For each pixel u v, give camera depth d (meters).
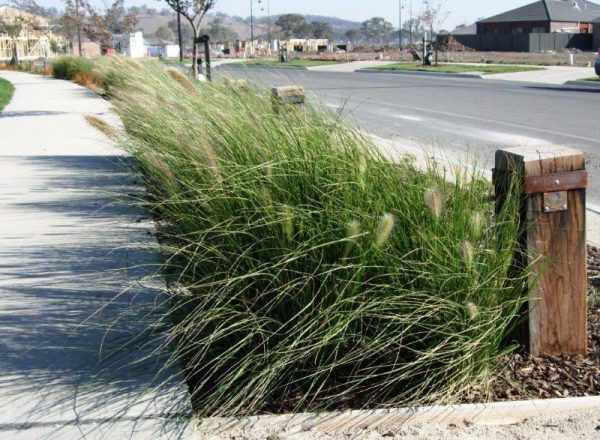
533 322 4.21
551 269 4.19
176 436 3.51
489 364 4.04
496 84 29.91
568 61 45.34
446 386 3.91
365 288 4.05
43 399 3.81
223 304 4.19
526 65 41.28
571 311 4.25
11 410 3.71
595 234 6.98
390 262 4.01
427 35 66.44
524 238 4.16
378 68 43.72
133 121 7.19
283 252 4.09
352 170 4.25
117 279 5.44
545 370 4.13
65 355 4.27
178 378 3.98
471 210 4.19
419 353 3.90
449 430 3.67
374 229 4.00
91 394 3.85
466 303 3.88
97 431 3.54
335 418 3.69
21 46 63.31
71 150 12.49
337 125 4.77
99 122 6.97
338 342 3.92
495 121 17.12
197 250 4.47
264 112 5.23
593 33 72.88
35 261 6.04
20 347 4.38
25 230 7.07
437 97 23.97
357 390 3.97
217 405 3.83
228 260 4.25
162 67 8.81
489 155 11.91
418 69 40.66
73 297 5.16
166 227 5.81
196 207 4.70
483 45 75.56
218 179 4.37
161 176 5.50
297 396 3.94
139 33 36.88
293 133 4.55
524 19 85.00
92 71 29.03
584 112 18.72
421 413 3.73
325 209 4.13
